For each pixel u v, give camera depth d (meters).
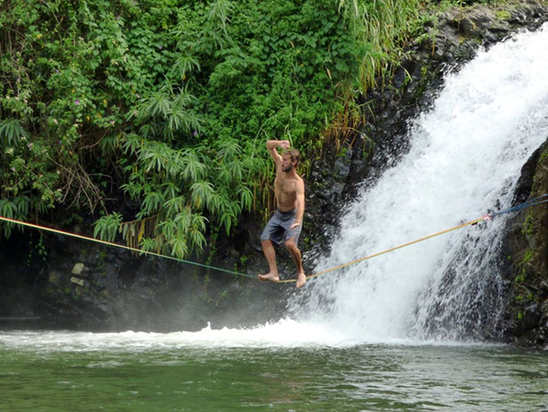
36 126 14.55
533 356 10.33
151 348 11.08
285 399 6.94
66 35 14.56
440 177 14.48
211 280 15.49
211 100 15.23
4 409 6.45
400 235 14.21
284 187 10.52
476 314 12.63
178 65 14.95
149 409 6.46
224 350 10.81
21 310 16.89
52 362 9.43
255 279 15.23
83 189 14.75
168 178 14.50
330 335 13.18
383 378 8.23
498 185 13.41
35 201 14.69
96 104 14.70
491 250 12.72
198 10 15.44
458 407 6.62
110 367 8.97
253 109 14.88
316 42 15.28
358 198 15.20
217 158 14.62
